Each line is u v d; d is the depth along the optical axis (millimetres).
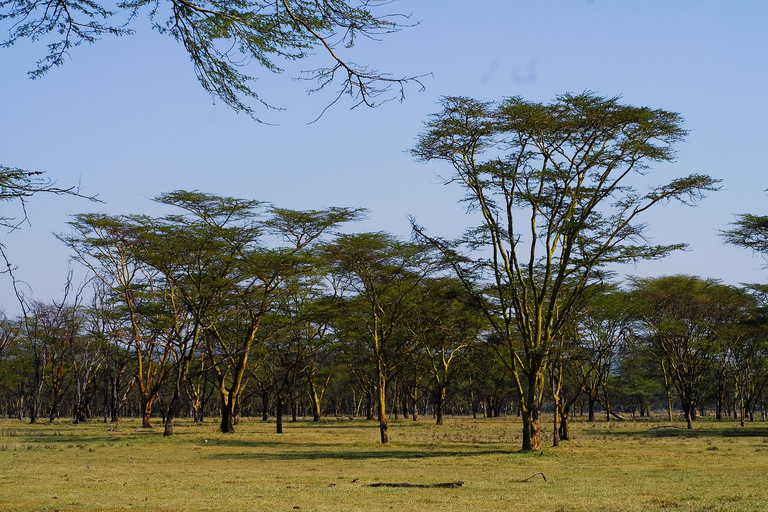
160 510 12945
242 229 40156
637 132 27641
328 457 27922
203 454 29484
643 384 79750
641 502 14086
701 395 86438
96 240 41781
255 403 103938
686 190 27016
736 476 19500
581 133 28062
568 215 28188
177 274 40938
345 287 45812
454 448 32562
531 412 29188
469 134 28578
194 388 67562
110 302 49031
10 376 76750
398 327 38688
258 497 15023
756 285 53438
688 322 55594
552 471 21688
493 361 40594
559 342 29359
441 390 63906
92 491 16203
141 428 54500
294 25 7676
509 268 29062
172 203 39688
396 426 61094
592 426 57906
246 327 50312
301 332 48531
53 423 67250
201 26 7922
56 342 64438
